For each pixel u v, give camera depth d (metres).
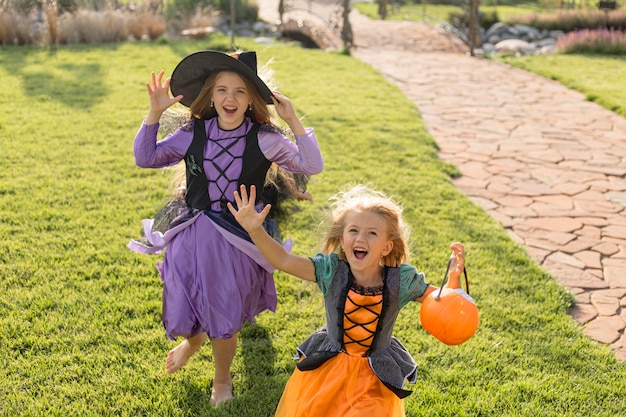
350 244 2.79
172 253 3.30
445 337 2.78
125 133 7.99
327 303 2.90
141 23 16.34
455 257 2.94
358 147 7.97
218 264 3.23
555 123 10.11
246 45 15.64
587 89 12.41
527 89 12.68
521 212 6.50
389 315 2.85
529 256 5.43
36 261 4.70
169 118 3.47
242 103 3.24
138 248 3.42
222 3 21.70
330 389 2.79
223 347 3.34
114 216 5.56
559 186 7.30
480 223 5.97
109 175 6.51
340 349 2.90
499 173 7.66
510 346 4.00
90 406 3.27
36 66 11.86
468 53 17.94
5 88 9.99
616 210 6.65
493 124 9.94
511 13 26.48
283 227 4.07
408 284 2.87
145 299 4.28
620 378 3.76
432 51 18.23
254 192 2.77
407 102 10.81
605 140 9.22
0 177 6.30
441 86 12.71
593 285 5.04
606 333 4.34
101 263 4.73
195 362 3.69
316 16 22.95
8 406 3.24
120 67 12.20
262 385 3.50
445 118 10.22
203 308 3.22
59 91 9.98
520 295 4.68
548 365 3.82
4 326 3.87
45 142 7.45
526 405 3.43
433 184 6.88
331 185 6.56
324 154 7.61
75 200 5.84
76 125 8.21
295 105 9.91
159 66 12.55
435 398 3.44
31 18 14.94
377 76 13.06
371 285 2.87
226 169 3.28
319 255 2.91
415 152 7.95
